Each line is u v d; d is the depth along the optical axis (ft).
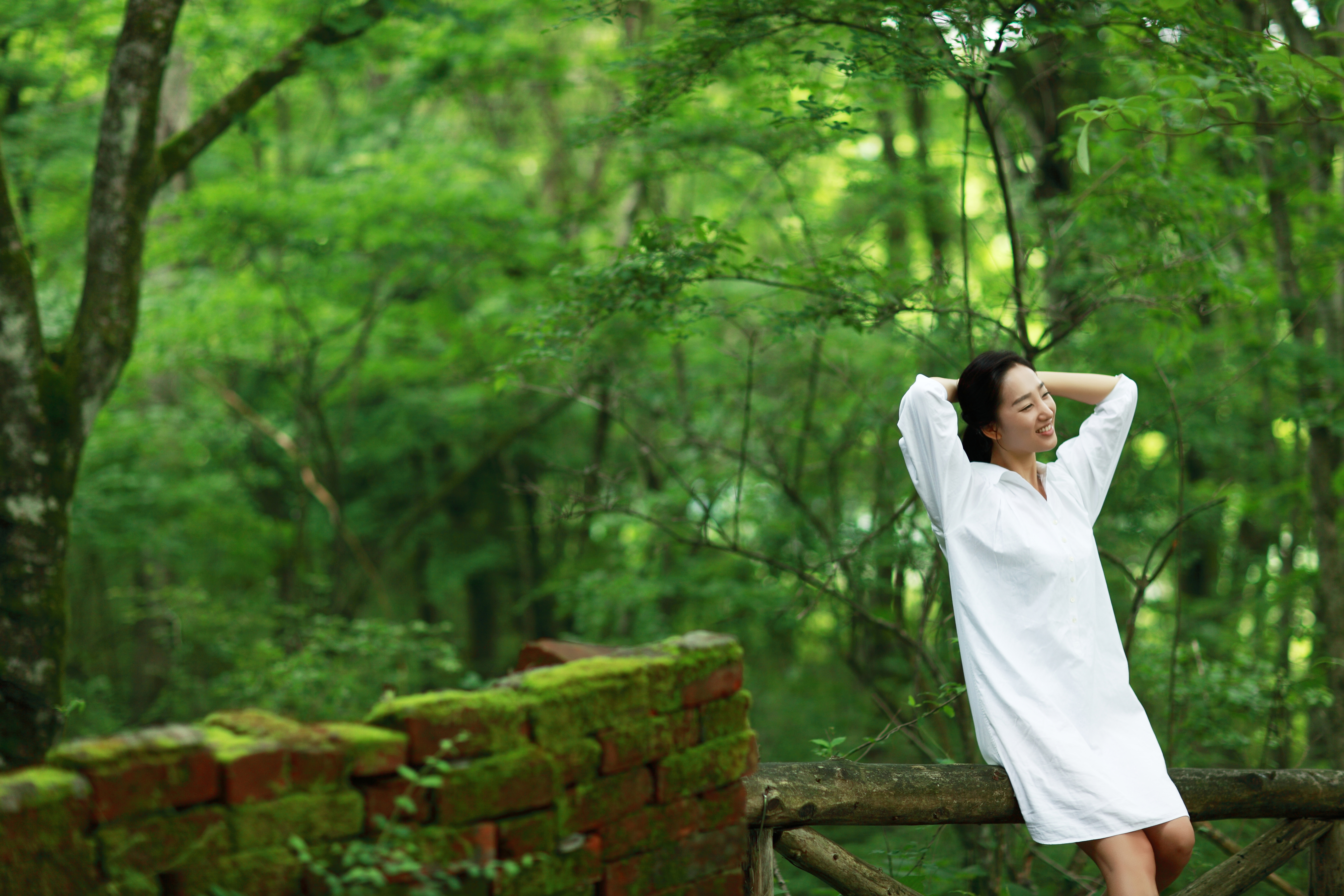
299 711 23.24
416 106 33.35
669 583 26.61
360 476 49.52
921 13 12.13
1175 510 23.30
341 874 4.58
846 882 7.61
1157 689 17.44
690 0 13.04
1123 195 14.01
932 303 13.92
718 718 6.01
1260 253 21.18
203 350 33.09
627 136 17.34
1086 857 13.51
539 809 5.17
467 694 5.01
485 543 47.96
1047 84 18.56
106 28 28.37
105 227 15.88
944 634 15.79
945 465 7.55
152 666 37.63
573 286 14.23
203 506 38.29
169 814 4.20
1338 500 20.80
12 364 14.73
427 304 34.63
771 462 22.27
